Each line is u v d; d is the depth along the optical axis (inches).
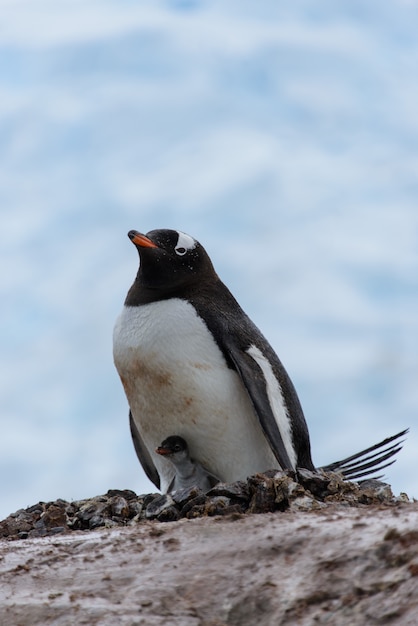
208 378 566.3
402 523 361.1
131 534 415.2
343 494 488.4
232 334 574.9
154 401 578.2
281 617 340.2
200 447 578.6
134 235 586.2
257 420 575.5
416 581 328.5
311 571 352.5
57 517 496.7
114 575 381.7
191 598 358.0
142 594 365.1
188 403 568.7
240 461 577.9
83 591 374.6
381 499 494.6
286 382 597.0
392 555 345.1
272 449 543.5
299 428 594.2
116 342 589.0
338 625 327.6
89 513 506.6
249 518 406.3
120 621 350.9
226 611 349.1
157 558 386.6
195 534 398.3
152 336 569.9
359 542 357.7
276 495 463.2
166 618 349.1
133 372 579.2
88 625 352.5
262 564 365.4
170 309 576.4
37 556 409.7
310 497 458.0
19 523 498.0
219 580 362.9
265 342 599.8
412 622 315.0
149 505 485.7
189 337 569.0
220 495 481.7
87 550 407.8
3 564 407.5
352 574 345.1
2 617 366.9
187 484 576.4
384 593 332.2
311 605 340.2
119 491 548.4
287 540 373.7
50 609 365.1
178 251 595.8
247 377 558.3
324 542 366.0
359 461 632.4
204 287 599.2
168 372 566.9
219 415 569.3
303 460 601.0
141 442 633.0
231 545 382.3
